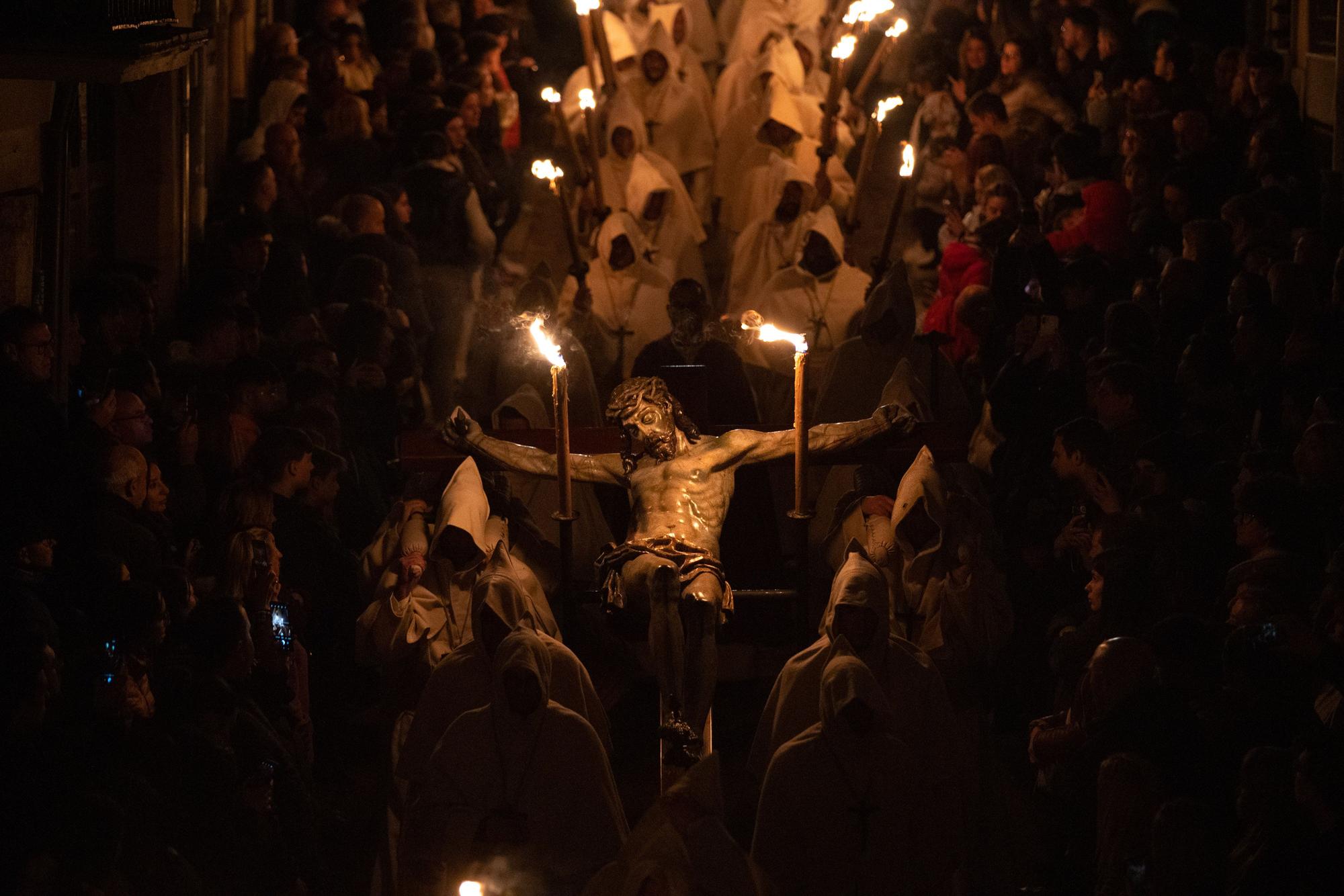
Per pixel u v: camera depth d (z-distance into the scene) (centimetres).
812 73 4256
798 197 3288
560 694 1667
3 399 1845
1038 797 1869
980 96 4006
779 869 1555
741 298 3369
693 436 1852
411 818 1636
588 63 3791
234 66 4022
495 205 4031
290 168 3500
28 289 2228
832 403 2344
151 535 1819
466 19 5288
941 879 1606
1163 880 1393
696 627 1691
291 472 2156
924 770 1619
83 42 1741
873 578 1623
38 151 2230
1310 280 2302
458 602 1870
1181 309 2533
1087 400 2417
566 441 1778
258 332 2642
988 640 1848
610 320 3167
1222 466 1942
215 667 1647
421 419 2978
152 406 2180
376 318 2742
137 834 1448
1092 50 4269
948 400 2350
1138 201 3350
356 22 4641
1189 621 1581
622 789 2016
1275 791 1354
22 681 1416
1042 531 2228
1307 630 1527
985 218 3469
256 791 1644
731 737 2089
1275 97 3334
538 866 1527
